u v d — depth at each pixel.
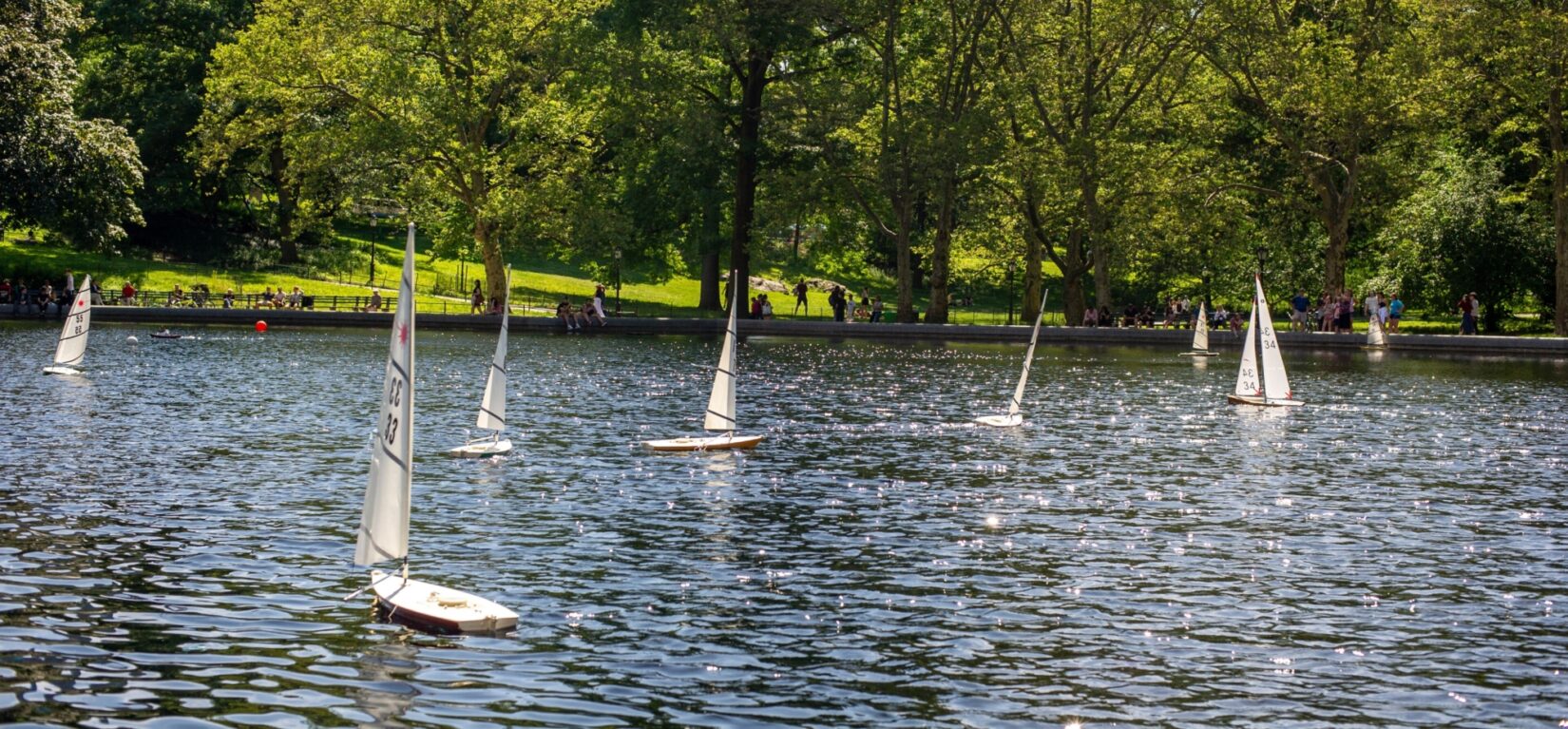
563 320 81.94
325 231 102.62
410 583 20.39
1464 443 37.41
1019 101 82.12
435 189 81.94
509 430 37.47
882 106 87.25
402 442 19.58
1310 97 75.00
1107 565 23.20
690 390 48.28
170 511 25.78
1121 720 16.23
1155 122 82.75
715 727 15.83
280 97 82.19
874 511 27.27
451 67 84.00
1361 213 82.31
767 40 82.69
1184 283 96.81
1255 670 17.98
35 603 19.73
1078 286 85.25
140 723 15.57
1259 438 38.06
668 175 85.69
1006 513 27.25
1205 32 77.94
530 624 19.38
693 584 21.59
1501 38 72.19
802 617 19.95
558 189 81.94
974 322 92.38
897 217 86.62
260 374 50.44
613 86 84.31
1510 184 82.00
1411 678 17.75
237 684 16.83
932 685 17.27
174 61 100.19
